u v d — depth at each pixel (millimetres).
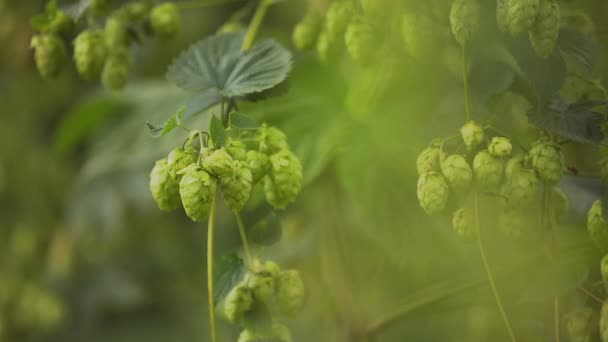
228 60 1065
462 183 961
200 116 1256
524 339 1106
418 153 1204
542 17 969
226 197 938
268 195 998
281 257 1353
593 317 1014
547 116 994
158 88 1468
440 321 1465
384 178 1238
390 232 1261
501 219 1015
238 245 1826
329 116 1229
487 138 985
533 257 1070
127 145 1433
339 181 1295
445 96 1169
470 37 985
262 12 1129
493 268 1100
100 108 1484
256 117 1219
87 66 1118
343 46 1121
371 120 1209
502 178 976
